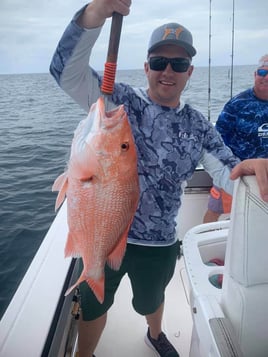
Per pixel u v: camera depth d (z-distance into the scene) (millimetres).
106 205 1181
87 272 1184
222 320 1218
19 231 5168
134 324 2342
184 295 2621
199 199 3363
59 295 1646
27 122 16250
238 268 1169
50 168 8266
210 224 1869
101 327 1850
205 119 1775
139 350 2148
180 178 1731
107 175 1163
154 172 1678
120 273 1791
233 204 1168
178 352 2145
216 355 1161
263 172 1085
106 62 1192
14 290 3844
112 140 1152
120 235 1226
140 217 1713
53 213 5773
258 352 1247
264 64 2742
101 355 2115
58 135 12500
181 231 3303
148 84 1676
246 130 2922
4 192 6766
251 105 2891
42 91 41750
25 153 9836
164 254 1800
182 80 1616
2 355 1323
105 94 1218
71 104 24828
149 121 1652
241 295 1185
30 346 1373
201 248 1739
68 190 1180
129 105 1637
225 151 1799
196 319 1406
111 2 1138
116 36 1166
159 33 1550
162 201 1713
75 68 1371
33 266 1861
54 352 1404
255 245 1125
